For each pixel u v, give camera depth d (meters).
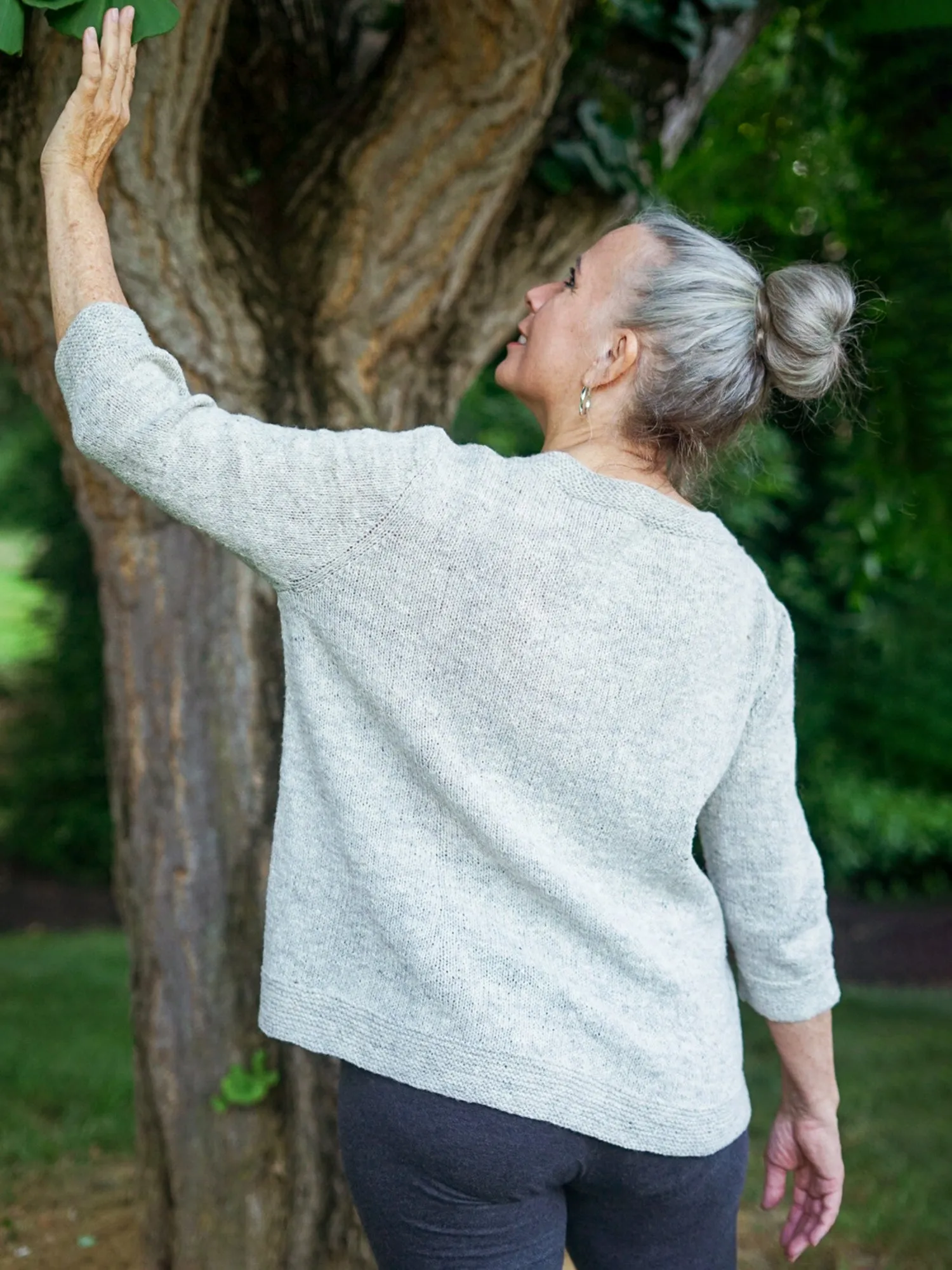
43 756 8.27
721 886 1.49
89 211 1.33
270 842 2.25
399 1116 1.24
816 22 2.92
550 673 1.22
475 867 1.25
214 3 1.77
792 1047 1.52
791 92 3.44
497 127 2.00
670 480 1.43
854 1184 3.29
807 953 1.47
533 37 1.90
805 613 8.35
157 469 1.20
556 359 1.41
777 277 1.38
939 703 8.38
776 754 1.44
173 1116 2.26
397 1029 1.24
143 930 2.27
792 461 7.43
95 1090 3.93
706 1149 1.30
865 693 8.45
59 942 6.71
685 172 3.49
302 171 2.17
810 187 3.64
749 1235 3.03
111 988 5.54
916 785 8.59
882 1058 4.67
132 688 2.24
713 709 1.32
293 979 1.29
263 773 2.25
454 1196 1.25
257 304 2.09
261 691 2.24
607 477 1.29
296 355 2.14
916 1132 3.74
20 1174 3.23
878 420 3.39
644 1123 1.26
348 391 2.16
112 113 1.34
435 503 1.21
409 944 1.23
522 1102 1.21
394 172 2.06
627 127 2.27
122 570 2.22
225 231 2.08
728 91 3.49
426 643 1.21
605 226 2.32
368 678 1.22
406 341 2.20
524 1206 1.28
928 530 3.77
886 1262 2.86
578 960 1.27
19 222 1.91
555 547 1.23
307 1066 2.25
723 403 1.36
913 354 3.24
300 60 2.28
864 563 3.98
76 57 1.74
